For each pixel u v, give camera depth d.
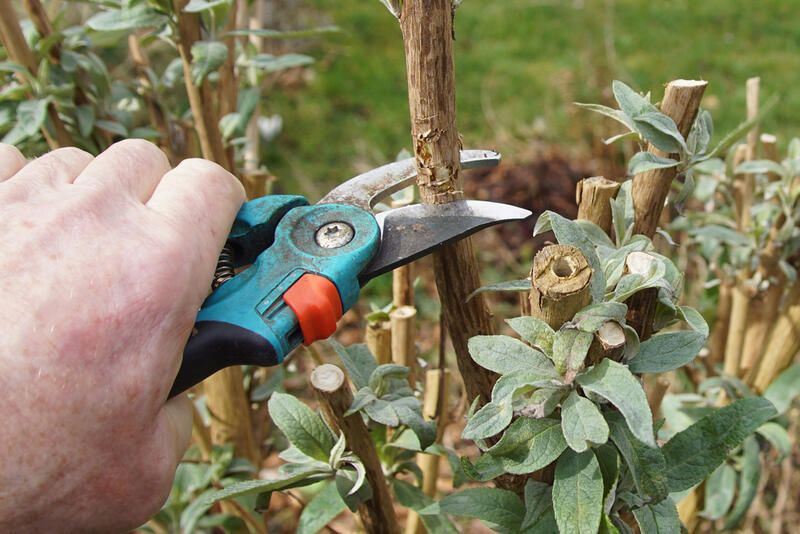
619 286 0.75
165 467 0.77
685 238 1.73
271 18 3.92
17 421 0.67
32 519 0.70
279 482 0.88
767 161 1.32
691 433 0.83
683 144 0.82
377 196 0.96
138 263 0.71
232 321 0.81
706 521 1.51
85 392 0.68
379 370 0.95
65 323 0.68
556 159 3.25
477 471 0.76
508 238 3.03
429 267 2.82
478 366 0.92
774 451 1.61
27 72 1.26
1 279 0.68
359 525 1.16
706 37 4.18
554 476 0.80
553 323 0.74
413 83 0.77
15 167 0.83
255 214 0.93
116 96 1.45
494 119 3.52
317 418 0.93
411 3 0.73
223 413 1.41
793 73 3.83
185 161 0.84
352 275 0.85
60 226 0.72
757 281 1.40
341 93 3.83
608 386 0.69
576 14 4.45
